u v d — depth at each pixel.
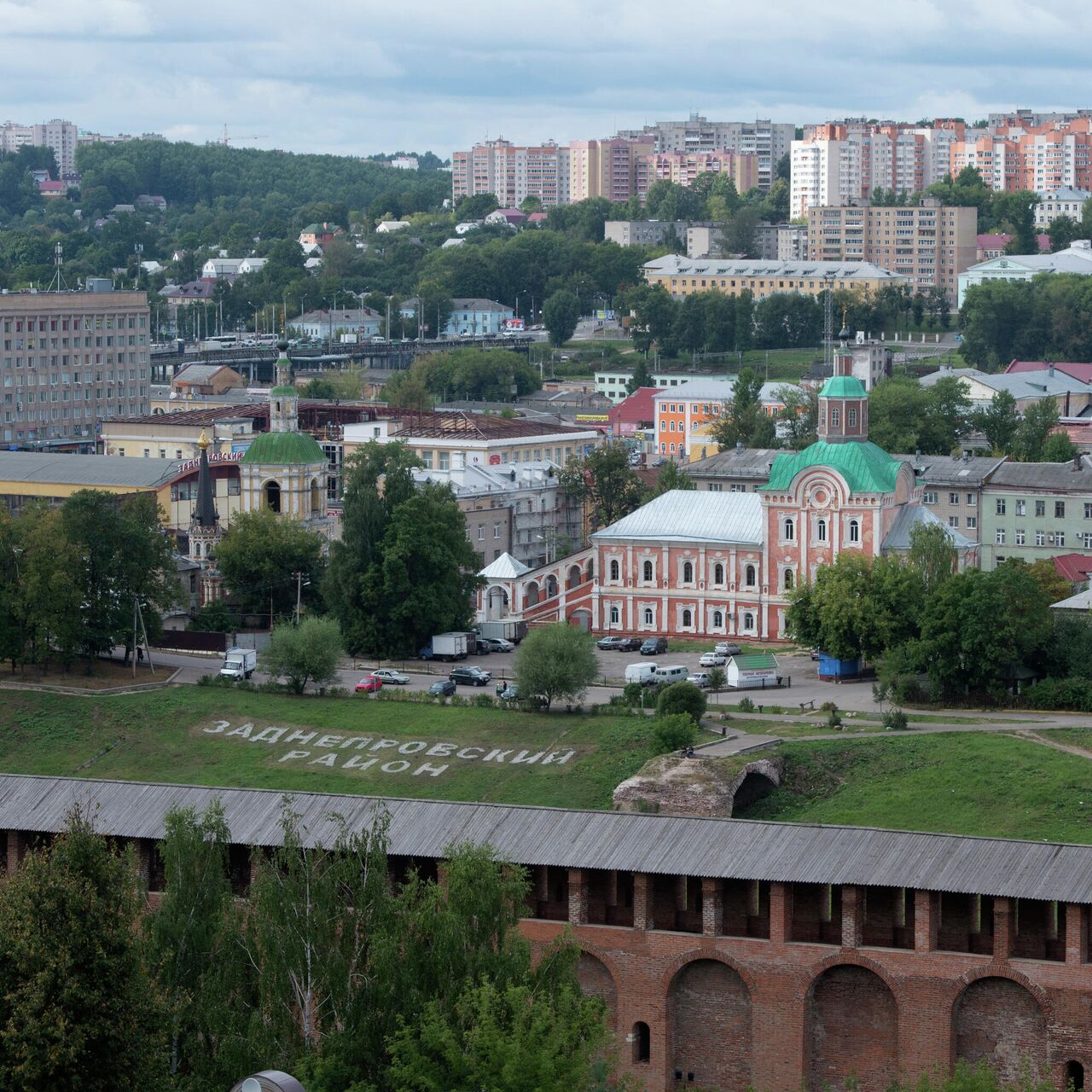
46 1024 126.50
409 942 140.25
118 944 131.00
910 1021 151.62
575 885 160.12
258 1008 141.12
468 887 143.38
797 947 154.50
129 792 171.12
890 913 155.25
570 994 138.25
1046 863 150.88
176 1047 137.75
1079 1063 147.62
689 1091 157.38
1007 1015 150.38
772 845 157.50
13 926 129.75
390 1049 132.38
